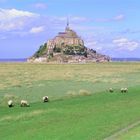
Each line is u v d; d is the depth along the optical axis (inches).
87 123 1108.5
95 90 2384.4
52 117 1258.0
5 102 1716.3
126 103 1631.4
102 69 6678.2
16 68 7160.4
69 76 4106.8
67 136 924.6
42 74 4645.7
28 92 2253.9
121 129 1008.2
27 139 906.7
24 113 1363.2
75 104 1617.9
